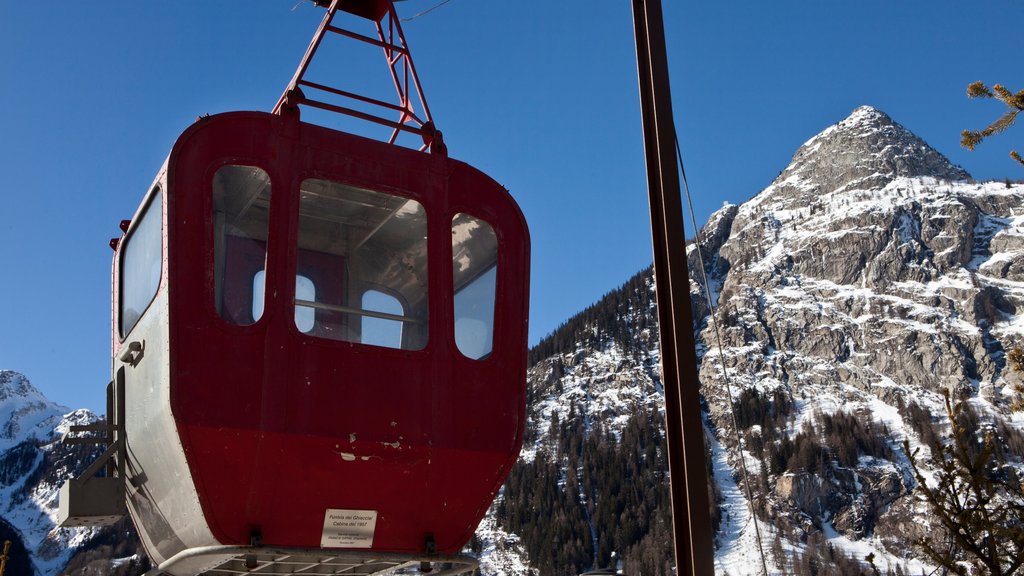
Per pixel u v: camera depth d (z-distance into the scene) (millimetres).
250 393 6926
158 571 7750
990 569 9594
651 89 7254
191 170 7160
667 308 6645
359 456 7207
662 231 6852
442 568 7809
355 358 7336
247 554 6965
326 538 7320
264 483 6984
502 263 8156
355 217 7676
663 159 6980
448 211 7996
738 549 196625
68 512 7605
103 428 7859
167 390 6750
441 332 7699
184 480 6895
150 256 7445
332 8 8523
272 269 7191
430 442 7469
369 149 7805
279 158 7430
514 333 8078
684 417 6270
